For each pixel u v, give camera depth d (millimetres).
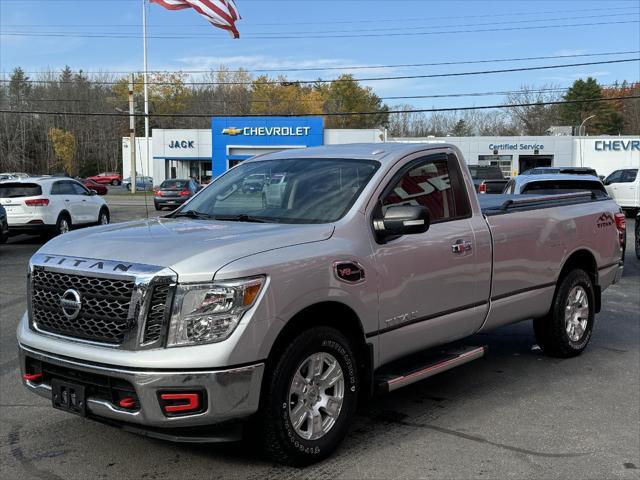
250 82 91062
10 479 3783
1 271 12047
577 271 6281
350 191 4434
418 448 4203
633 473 3855
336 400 4008
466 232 4922
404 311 4398
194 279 3406
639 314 8484
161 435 3488
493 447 4227
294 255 3742
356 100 103875
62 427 4586
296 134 51281
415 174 4766
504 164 55000
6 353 6582
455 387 5496
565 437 4406
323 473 3828
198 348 3375
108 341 3521
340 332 4016
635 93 96562
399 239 4398
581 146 53312
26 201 16359
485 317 5160
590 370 6008
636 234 13805
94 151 105188
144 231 4141
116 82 94312
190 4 24219
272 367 3646
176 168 60031
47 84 104000
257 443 3771
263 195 4781
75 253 3832
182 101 96500
